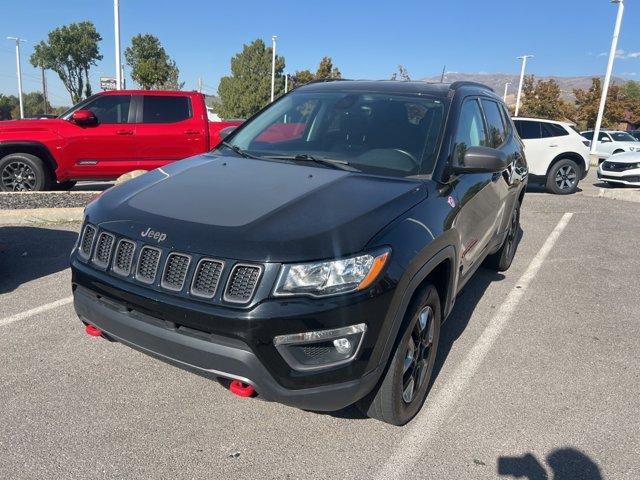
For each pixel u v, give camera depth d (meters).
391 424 2.96
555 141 12.27
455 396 3.33
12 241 6.22
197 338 2.42
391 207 2.76
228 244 2.41
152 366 3.51
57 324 4.06
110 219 2.80
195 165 3.47
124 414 2.98
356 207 2.69
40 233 6.62
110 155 9.17
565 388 3.48
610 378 3.63
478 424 3.04
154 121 9.41
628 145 24.00
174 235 2.52
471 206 3.61
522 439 2.92
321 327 2.33
